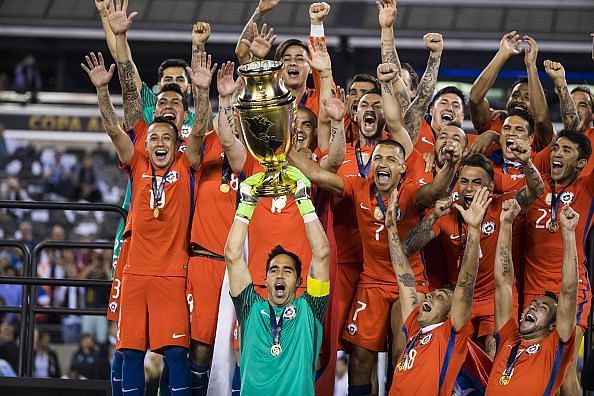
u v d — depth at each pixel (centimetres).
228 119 1623
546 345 1566
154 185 1645
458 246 1695
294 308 1540
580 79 3944
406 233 1670
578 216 1552
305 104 1819
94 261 3250
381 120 1736
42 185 4134
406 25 3962
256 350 1530
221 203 1670
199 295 1655
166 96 1741
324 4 1714
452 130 1720
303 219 1580
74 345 3039
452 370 1565
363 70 3962
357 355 1703
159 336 1630
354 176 1691
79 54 4369
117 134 1662
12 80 4466
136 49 4247
